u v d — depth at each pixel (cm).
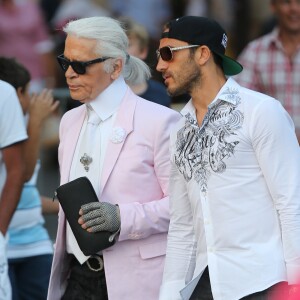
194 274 1606
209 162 1555
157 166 1741
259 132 1520
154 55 3469
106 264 1744
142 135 1744
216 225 1552
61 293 1825
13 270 2142
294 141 1538
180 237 1667
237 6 3869
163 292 1659
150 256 1750
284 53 2739
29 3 3491
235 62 1587
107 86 1762
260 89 2794
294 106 2739
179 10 3828
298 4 2669
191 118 1600
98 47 1719
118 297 1741
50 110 2153
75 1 3631
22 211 2128
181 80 1587
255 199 1537
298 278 1491
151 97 2336
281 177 1516
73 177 1775
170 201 1669
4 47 3447
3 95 1920
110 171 1738
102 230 1702
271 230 1540
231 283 1534
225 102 1559
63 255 1805
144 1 3766
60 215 1775
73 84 1741
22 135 1934
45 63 3481
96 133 1770
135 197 1738
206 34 1574
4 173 1950
